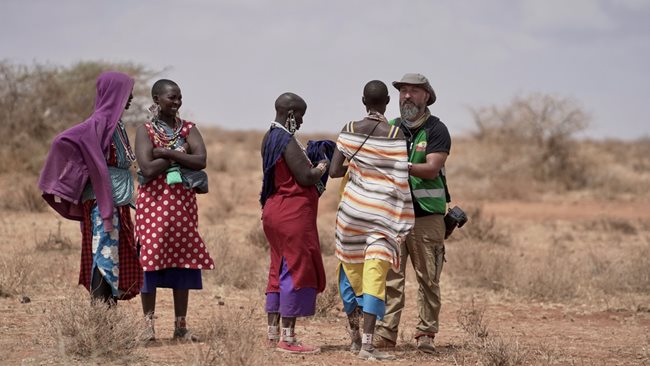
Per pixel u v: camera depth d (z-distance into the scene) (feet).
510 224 131.85
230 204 130.00
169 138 48.06
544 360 48.11
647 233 126.31
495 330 59.82
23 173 149.79
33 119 163.43
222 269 72.38
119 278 46.50
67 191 45.27
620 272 79.61
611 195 185.26
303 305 46.44
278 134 46.14
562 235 118.83
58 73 169.89
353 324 48.01
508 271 78.38
